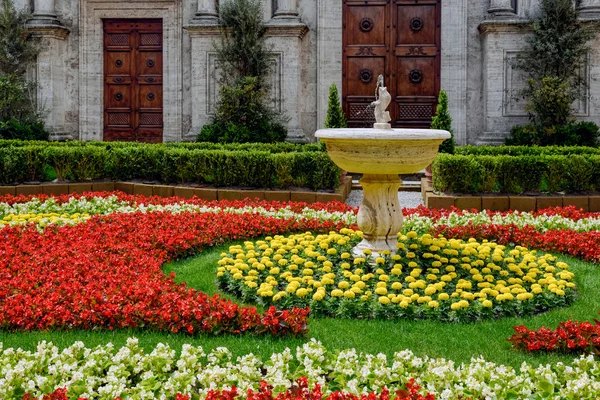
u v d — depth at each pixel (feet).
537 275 25.91
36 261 25.95
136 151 46.42
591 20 53.98
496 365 17.84
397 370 16.67
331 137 25.77
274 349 19.17
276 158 43.55
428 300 22.59
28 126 57.11
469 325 21.53
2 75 58.70
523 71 55.47
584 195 40.73
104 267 25.32
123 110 62.13
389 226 27.30
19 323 20.70
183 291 22.52
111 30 61.72
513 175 41.16
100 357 17.39
